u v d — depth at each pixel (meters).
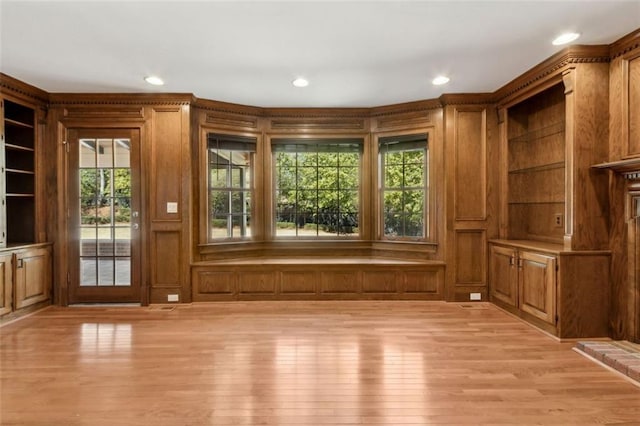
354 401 2.29
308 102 4.80
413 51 3.26
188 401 2.29
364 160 5.10
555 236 3.94
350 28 2.85
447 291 4.54
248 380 2.55
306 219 5.17
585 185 3.21
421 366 2.77
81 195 4.45
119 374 2.64
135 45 3.11
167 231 4.47
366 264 4.60
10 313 3.84
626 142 3.05
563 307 3.23
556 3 2.51
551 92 4.00
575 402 2.28
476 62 3.52
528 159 4.38
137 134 4.43
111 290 4.46
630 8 2.57
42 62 3.47
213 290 4.57
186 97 4.41
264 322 3.80
